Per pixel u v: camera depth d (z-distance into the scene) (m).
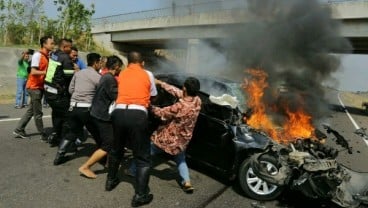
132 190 4.96
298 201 5.18
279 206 4.95
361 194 4.67
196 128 5.73
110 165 4.85
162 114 4.84
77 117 5.59
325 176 4.57
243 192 5.34
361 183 4.98
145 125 4.54
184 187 5.08
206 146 5.60
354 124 16.92
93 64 5.71
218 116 5.57
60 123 6.65
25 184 4.89
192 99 4.88
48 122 9.18
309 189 4.60
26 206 4.24
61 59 6.34
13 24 29.48
